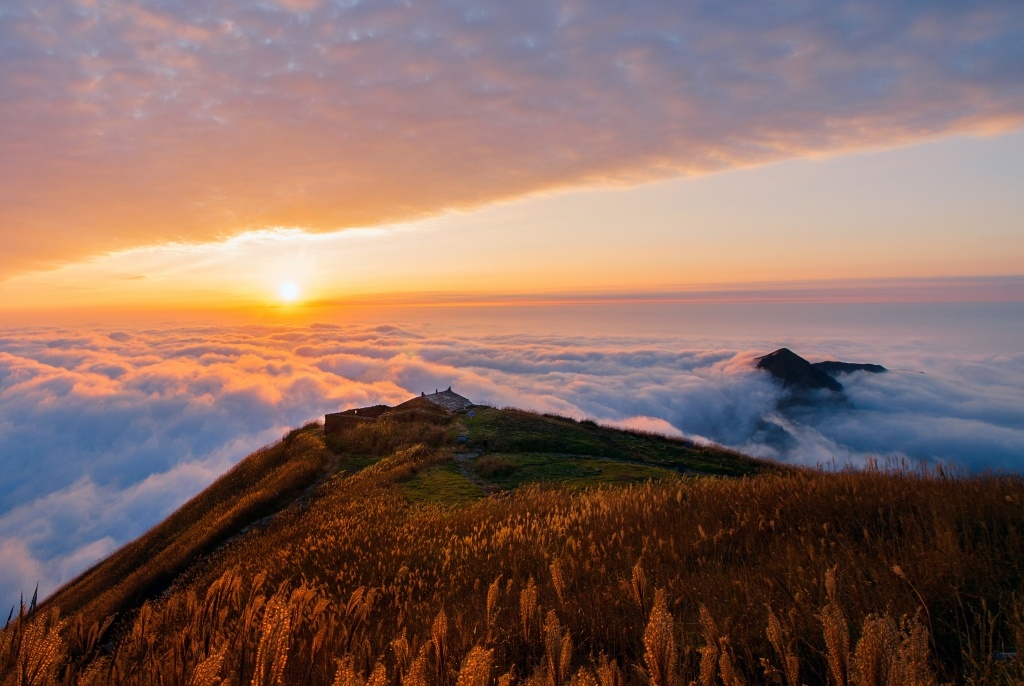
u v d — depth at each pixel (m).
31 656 2.14
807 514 7.35
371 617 5.95
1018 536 4.96
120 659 3.02
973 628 3.21
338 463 29.09
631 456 24.62
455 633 4.08
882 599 3.77
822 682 2.97
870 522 6.47
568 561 6.50
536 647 3.83
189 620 3.22
